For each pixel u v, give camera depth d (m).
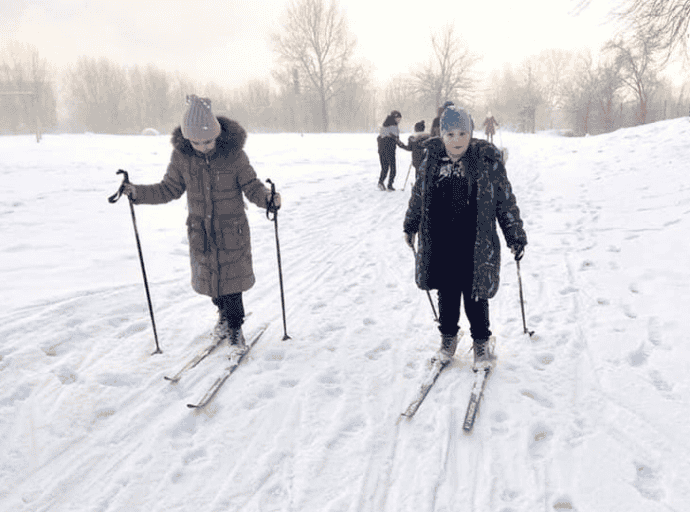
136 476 2.13
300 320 3.68
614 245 5.00
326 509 1.94
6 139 20.22
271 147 17.64
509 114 67.12
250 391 2.74
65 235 5.73
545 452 2.23
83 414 2.53
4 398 2.61
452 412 2.52
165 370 2.96
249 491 2.04
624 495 1.95
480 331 2.80
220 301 3.14
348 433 2.41
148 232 6.00
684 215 5.57
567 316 3.53
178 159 2.89
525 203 7.29
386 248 5.56
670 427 2.30
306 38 58.28
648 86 44.19
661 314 3.41
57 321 3.46
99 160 12.20
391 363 3.04
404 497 2.00
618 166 9.36
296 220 7.00
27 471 2.14
